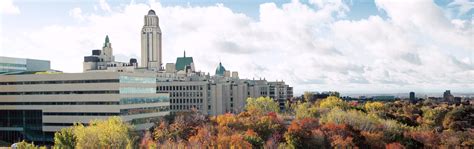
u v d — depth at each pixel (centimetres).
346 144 17950
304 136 18625
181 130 19300
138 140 18762
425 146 19800
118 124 17862
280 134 19912
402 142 19450
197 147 16875
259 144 17850
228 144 17225
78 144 15762
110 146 16062
